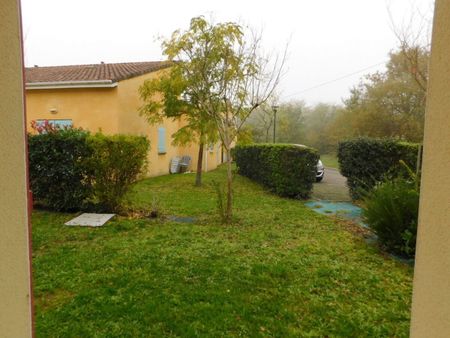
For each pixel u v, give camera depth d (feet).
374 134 74.79
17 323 3.90
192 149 57.98
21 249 3.96
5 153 3.65
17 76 3.86
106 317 9.41
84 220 20.02
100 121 37.22
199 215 23.11
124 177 22.61
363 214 18.12
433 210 3.52
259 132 77.61
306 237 18.03
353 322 9.55
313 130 109.70
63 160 21.79
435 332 3.48
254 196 31.24
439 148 3.42
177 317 9.50
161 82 34.42
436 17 3.51
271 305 10.37
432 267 3.54
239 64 23.63
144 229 18.86
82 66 49.37
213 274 12.53
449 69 3.27
